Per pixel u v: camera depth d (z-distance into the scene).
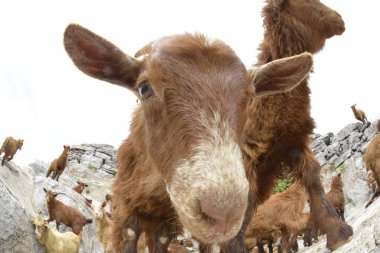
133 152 1.16
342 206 2.93
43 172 5.34
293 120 1.42
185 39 0.88
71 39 0.93
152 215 1.17
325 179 4.46
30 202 3.59
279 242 2.99
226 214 0.69
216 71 0.84
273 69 1.01
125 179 1.19
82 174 6.13
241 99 0.85
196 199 0.71
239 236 1.24
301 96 1.43
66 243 3.00
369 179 3.17
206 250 1.19
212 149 0.74
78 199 4.04
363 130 4.66
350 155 4.39
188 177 0.75
